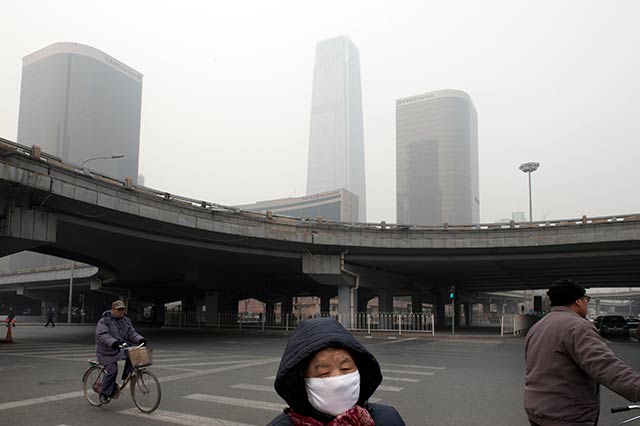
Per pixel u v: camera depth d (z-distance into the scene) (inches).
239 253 1334.9
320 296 2662.4
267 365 567.8
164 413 315.9
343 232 1341.0
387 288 1750.7
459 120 7327.8
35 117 5674.2
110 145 5753.0
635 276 1894.7
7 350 768.3
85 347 834.2
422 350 810.8
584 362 127.6
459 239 1342.3
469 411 328.5
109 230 1032.2
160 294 2642.7
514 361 633.0
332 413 69.1
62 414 312.7
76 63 5654.5
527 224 1285.7
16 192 796.0
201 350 789.2
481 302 4138.8
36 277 2632.9
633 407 137.5
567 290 149.0
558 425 132.6
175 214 1053.8
